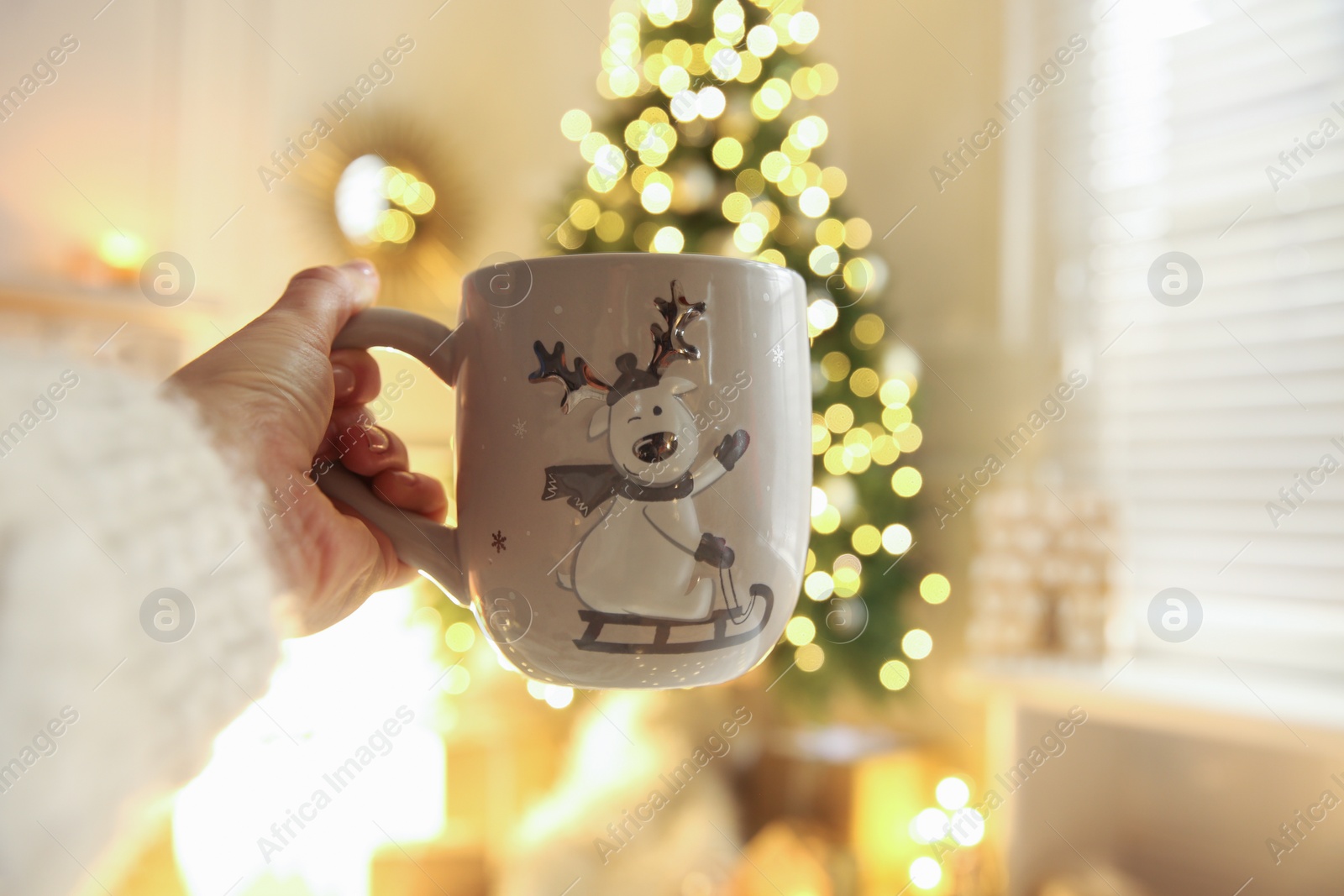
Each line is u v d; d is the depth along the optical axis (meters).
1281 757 0.92
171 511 0.24
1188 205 1.13
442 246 1.48
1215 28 1.12
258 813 1.12
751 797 1.15
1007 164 1.31
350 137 1.39
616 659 0.34
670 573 0.33
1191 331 1.12
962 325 1.36
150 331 1.12
